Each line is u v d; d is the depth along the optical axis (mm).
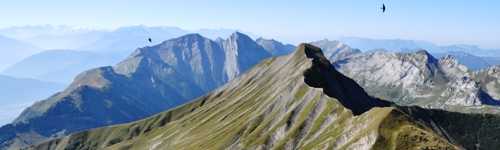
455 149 135750
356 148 152125
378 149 143375
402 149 138375
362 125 163375
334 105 198375
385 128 149750
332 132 178375
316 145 177375
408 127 146000
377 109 163750
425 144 137875
